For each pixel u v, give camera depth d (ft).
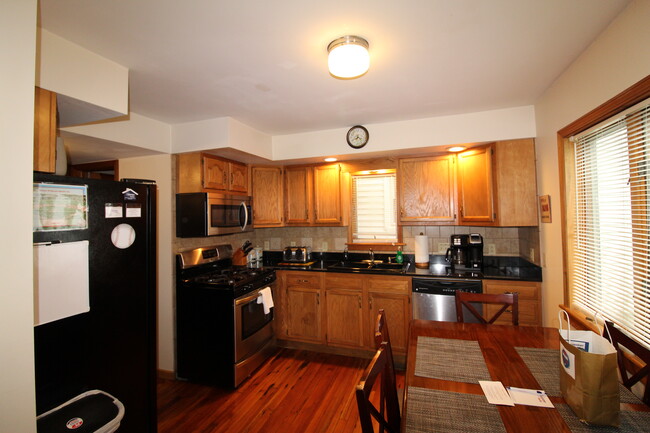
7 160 2.98
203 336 8.54
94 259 4.62
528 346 4.81
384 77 6.29
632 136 4.48
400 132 9.32
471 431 2.94
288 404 7.54
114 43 4.85
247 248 11.18
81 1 3.82
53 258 4.10
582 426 2.97
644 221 4.34
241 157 10.08
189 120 8.77
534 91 7.22
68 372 4.32
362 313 9.85
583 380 3.04
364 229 11.57
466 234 10.34
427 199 10.02
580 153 6.14
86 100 4.96
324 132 10.16
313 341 10.44
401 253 10.87
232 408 7.41
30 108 3.15
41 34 4.42
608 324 4.21
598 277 5.48
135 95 6.96
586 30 4.76
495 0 3.99
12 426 2.99
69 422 3.73
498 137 8.38
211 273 9.80
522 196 8.32
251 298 8.88
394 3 4.01
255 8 4.05
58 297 4.15
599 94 4.92
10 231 2.99
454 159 9.75
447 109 8.32
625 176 4.76
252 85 6.54
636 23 4.01
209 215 8.77
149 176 9.30
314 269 10.41
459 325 5.83
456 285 8.79
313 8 4.08
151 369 5.46
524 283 8.22
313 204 11.39
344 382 8.51
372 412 3.13
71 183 4.35
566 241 6.48
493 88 6.97
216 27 4.48
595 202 5.62
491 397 3.48
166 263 9.02
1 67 2.97
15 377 3.01
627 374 4.30
